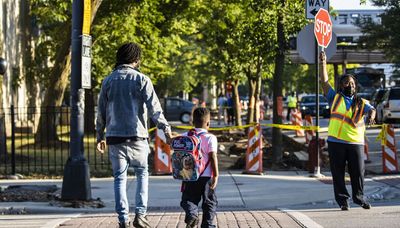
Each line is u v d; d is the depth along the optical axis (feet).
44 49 91.35
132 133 25.77
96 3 62.44
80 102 36.27
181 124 147.64
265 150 63.93
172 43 82.99
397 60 167.12
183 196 24.41
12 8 104.53
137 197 26.25
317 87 48.93
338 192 33.42
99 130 26.84
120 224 25.90
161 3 78.48
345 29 202.28
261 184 43.98
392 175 49.62
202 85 264.52
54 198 37.37
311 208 35.45
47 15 71.56
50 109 67.41
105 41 74.49
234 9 75.10
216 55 99.91
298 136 103.45
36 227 29.37
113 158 26.09
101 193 40.75
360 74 191.83
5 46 99.35
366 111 32.60
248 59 87.51
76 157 36.29
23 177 49.21
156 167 50.03
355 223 29.55
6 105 98.43
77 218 32.14
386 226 28.60
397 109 111.75
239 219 31.40
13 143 50.19
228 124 135.54
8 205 35.04
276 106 55.31
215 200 24.39
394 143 51.19
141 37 73.05
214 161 23.94
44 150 65.77
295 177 47.78
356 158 32.71
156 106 25.72
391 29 161.89
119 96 25.93
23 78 96.84
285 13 57.31
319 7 47.09
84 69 35.83
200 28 92.27
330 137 33.04
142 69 75.25
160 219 31.60
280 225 29.37
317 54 48.06
